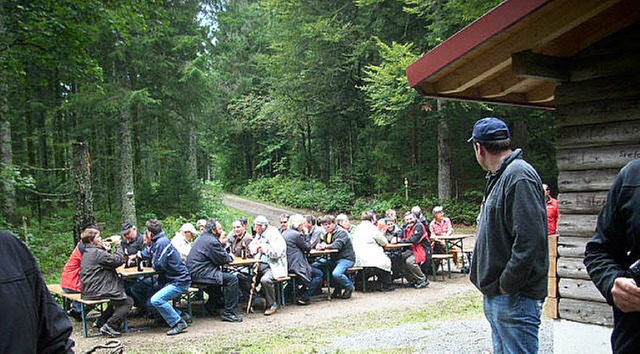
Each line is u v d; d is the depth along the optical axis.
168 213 17.95
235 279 7.39
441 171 19.80
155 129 18.59
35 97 14.41
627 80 3.40
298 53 23.42
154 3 10.34
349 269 8.79
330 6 22.50
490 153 2.67
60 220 15.36
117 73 15.45
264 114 26.80
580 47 3.61
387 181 23.25
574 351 3.69
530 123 18.73
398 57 16.91
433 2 16.56
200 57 16.28
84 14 9.26
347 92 24.20
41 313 1.68
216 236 7.48
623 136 3.42
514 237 2.45
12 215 13.04
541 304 2.54
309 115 25.86
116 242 7.64
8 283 1.54
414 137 22.20
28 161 17.53
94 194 18.39
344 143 26.83
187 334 6.62
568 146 3.70
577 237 3.68
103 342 6.25
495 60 3.51
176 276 6.71
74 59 9.49
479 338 5.27
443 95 4.01
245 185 35.72
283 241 7.78
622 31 3.43
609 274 1.76
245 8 30.91
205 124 19.03
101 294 6.49
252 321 7.30
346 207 24.22
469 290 8.83
